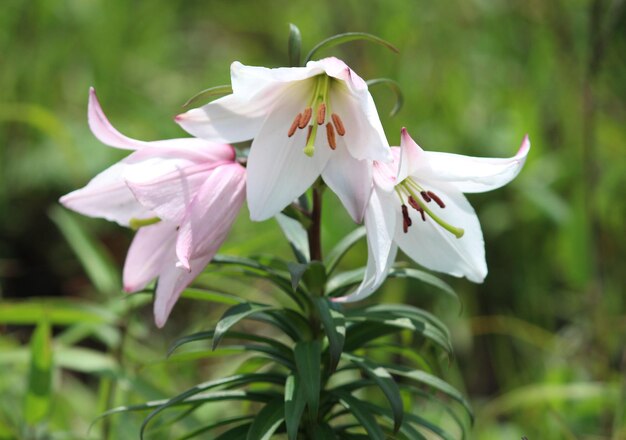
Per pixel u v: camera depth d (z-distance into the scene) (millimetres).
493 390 4227
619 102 4848
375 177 1880
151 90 6039
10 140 5102
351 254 4418
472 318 4309
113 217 2133
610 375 3865
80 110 5695
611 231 4398
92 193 2086
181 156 1952
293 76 1796
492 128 5012
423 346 2473
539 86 5035
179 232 1870
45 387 2760
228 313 1921
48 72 5781
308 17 6441
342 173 1890
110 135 1936
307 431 2186
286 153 1921
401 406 1884
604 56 4609
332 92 1959
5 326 4125
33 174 4895
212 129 1890
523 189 4504
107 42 6070
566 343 4047
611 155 4645
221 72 6160
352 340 2166
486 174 1847
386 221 1850
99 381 4133
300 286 2115
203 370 4031
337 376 3777
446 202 2002
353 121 1896
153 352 3768
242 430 2080
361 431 3213
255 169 1892
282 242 4508
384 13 5527
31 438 2900
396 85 2025
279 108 1930
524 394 3512
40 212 4871
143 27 6477
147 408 2102
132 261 2129
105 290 3199
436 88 5211
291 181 1914
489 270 4547
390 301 4086
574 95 4777
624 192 4516
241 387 2523
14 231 4836
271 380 2111
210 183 1909
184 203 1900
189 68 6582
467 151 4887
